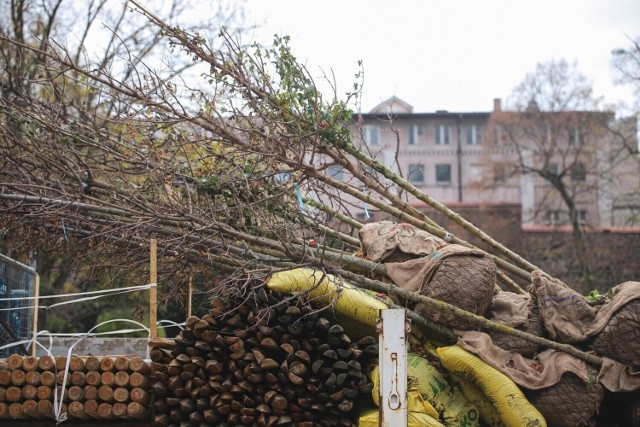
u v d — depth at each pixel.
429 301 5.86
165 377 5.79
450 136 44.19
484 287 5.95
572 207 32.66
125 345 9.08
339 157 6.83
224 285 5.95
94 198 6.80
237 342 5.66
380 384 4.84
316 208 7.43
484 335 5.85
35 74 9.70
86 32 14.95
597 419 6.14
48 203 6.83
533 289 6.21
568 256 29.75
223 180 6.69
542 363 5.86
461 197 43.75
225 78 6.87
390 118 7.69
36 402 5.88
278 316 5.70
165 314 13.55
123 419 5.89
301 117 6.63
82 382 5.85
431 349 6.04
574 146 36.28
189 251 6.71
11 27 15.27
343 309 5.83
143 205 6.66
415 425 5.53
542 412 5.71
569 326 5.99
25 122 7.22
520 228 29.80
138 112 6.97
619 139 35.88
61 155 7.07
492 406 5.80
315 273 5.91
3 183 6.84
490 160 37.84
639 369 5.88
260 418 5.59
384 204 7.14
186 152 7.21
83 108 7.48
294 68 6.63
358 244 7.39
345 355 5.67
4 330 7.42
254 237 6.38
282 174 6.98
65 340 9.06
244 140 6.94
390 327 4.88
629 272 28.91
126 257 7.40
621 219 40.16
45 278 15.62
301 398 5.63
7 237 7.67
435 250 6.24
